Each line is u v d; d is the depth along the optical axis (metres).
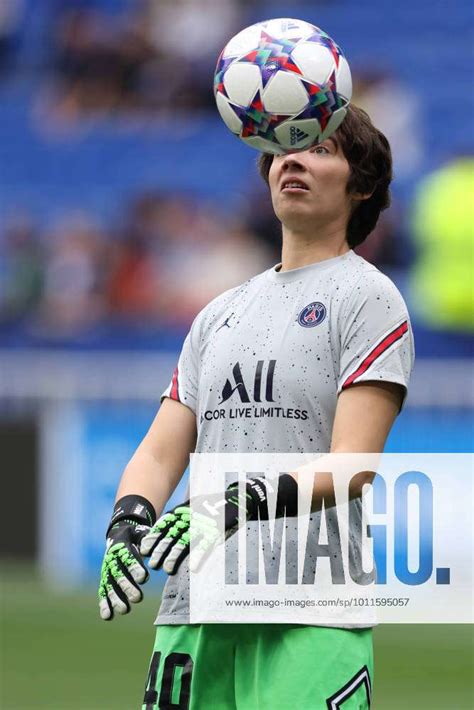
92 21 69.44
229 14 68.69
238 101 13.36
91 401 57.94
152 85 68.50
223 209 63.84
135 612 47.00
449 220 60.91
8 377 59.75
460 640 41.59
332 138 13.43
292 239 13.66
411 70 67.31
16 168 67.62
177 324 61.91
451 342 59.69
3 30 70.00
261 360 13.14
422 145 64.62
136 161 66.94
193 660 13.19
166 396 14.23
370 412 12.66
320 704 12.47
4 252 64.12
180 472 14.12
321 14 69.50
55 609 46.47
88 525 55.44
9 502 56.12
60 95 69.12
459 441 54.50
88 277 62.94
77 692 32.19
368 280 13.09
